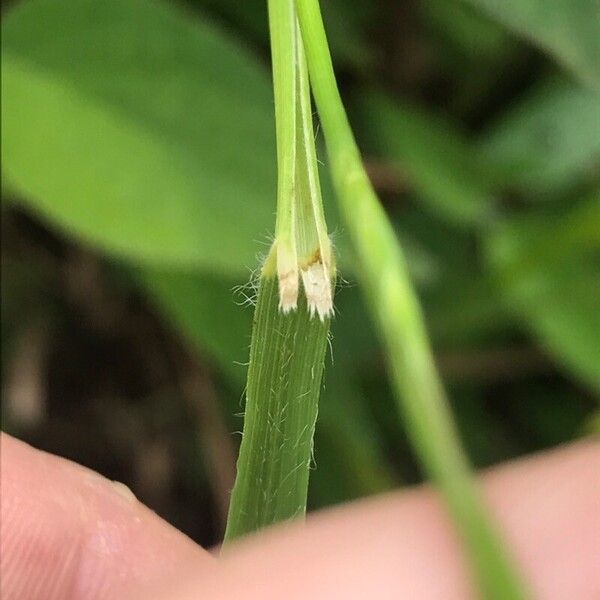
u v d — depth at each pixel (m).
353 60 0.16
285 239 0.06
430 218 0.17
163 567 0.12
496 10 0.11
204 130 0.13
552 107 0.16
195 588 0.06
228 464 0.16
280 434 0.06
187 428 0.18
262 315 0.06
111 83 0.13
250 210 0.13
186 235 0.12
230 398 0.17
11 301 0.18
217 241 0.12
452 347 0.17
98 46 0.13
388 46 0.17
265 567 0.06
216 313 0.14
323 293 0.06
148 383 0.18
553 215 0.16
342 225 0.12
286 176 0.06
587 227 0.14
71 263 0.18
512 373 0.18
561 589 0.07
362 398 0.16
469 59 0.17
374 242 0.05
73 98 0.13
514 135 0.16
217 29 0.14
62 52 0.13
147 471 0.18
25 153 0.13
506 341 0.18
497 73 0.17
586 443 0.07
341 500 0.16
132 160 0.13
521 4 0.11
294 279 0.06
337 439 0.16
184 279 0.14
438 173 0.15
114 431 0.18
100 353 0.18
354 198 0.05
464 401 0.18
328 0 0.16
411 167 0.15
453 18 0.16
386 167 0.16
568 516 0.07
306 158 0.06
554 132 0.16
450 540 0.06
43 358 0.18
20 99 0.13
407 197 0.17
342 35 0.16
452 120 0.17
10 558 0.12
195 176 0.13
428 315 0.17
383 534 0.06
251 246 0.12
